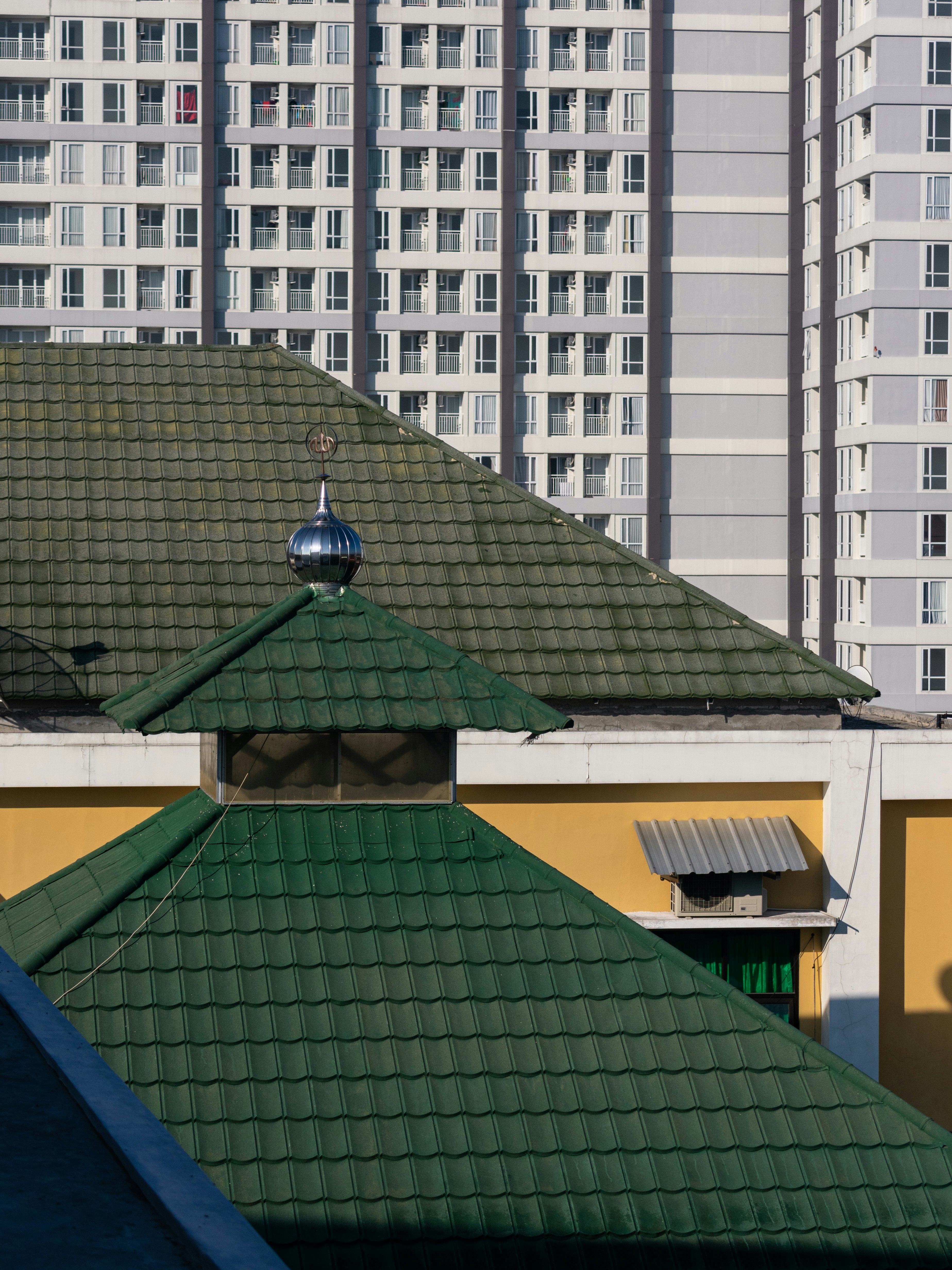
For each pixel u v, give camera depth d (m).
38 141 100.88
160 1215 4.40
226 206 102.69
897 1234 13.12
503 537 29.48
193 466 30.31
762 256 105.56
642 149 104.50
